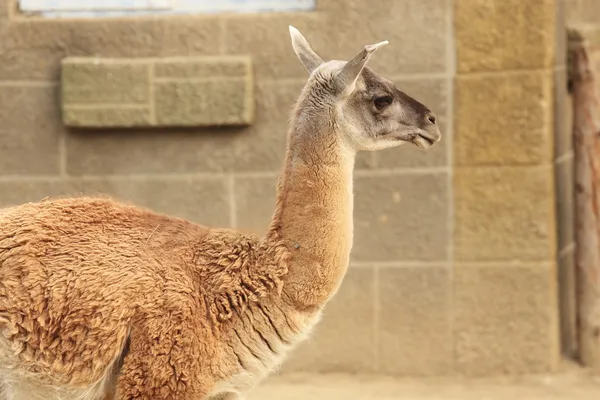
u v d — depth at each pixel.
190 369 8.23
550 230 13.83
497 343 13.98
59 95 13.84
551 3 13.61
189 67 13.62
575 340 15.12
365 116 9.33
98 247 8.43
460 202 13.85
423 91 13.76
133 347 8.20
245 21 13.78
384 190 13.89
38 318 8.17
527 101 13.68
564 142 14.88
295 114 9.20
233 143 13.91
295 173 8.94
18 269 8.25
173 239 8.70
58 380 8.28
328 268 8.78
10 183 13.92
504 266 13.91
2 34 13.80
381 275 13.98
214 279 8.52
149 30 13.77
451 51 13.70
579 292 14.75
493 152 13.77
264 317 8.60
